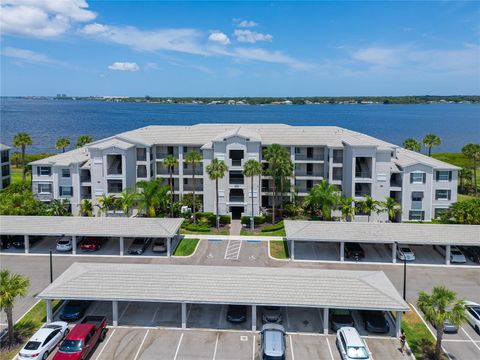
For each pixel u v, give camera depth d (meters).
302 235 51.22
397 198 66.69
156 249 54.00
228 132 73.31
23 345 34.47
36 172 68.56
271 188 72.25
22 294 33.91
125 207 61.84
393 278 47.31
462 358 33.03
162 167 73.94
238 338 35.84
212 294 36.62
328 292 36.72
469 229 51.50
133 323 38.03
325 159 71.44
